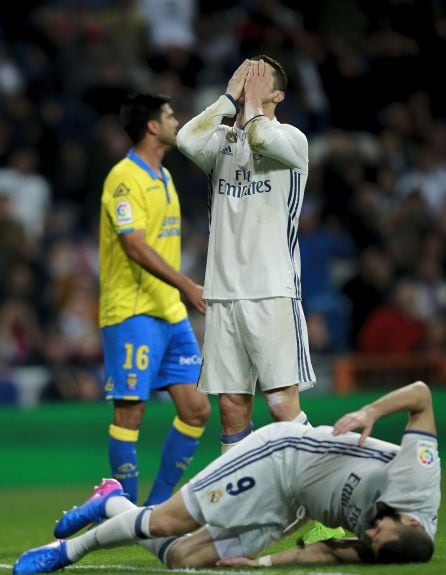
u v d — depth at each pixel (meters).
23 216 52.56
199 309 24.89
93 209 53.47
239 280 20.83
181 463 26.41
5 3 58.78
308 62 60.84
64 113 56.38
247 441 17.70
